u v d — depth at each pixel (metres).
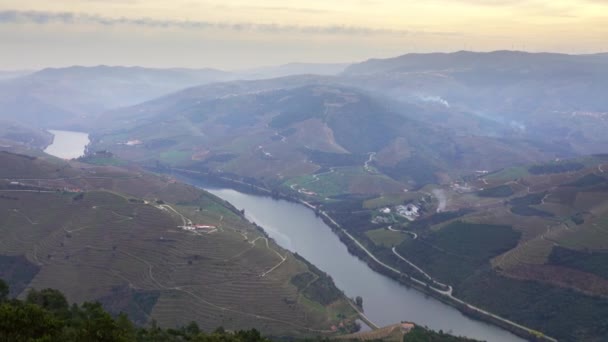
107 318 142.00
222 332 191.00
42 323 132.50
